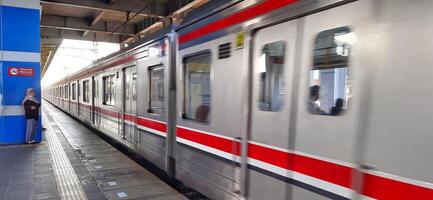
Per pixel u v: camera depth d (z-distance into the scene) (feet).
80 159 21.65
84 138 31.27
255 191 9.88
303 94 8.23
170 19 37.32
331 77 7.48
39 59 26.91
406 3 6.02
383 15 6.39
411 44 5.91
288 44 8.75
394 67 6.16
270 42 9.43
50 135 32.99
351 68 7.00
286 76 8.78
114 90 27.35
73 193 14.70
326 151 7.50
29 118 26.53
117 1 35.45
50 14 45.96
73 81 53.36
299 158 8.26
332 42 7.48
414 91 5.82
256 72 10.00
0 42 25.36
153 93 18.84
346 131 7.05
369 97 6.59
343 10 7.22
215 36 12.17
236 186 10.78
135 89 21.85
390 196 6.11
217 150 11.96
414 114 5.81
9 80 25.93
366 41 6.68
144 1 36.76
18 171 18.39
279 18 8.94
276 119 9.09
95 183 16.24
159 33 17.83
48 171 18.47
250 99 10.21
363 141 6.65
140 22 49.90
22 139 27.02
